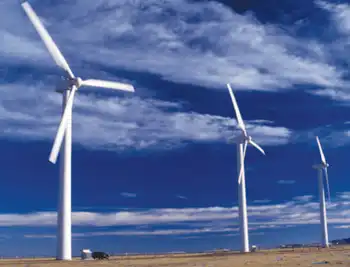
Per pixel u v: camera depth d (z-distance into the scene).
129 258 87.06
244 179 111.44
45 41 69.19
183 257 87.31
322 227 147.12
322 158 147.25
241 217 110.19
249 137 111.19
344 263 57.38
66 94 71.44
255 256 80.94
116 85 75.12
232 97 112.06
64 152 70.25
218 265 57.69
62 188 69.69
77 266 58.25
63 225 69.00
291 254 85.19
